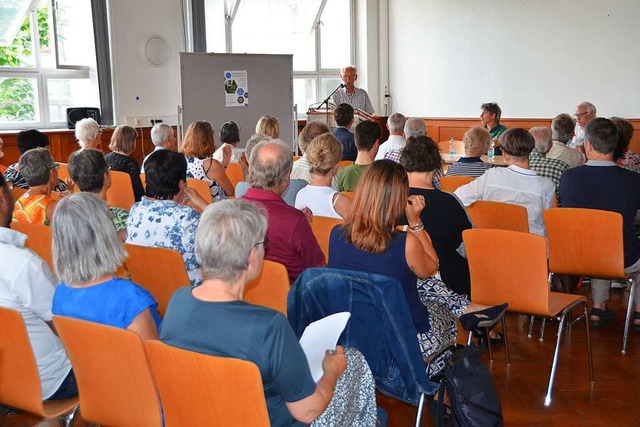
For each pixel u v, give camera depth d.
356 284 2.16
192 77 8.01
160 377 1.76
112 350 1.90
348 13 10.65
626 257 3.73
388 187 2.36
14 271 2.27
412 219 2.66
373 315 2.22
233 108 8.33
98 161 3.32
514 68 9.45
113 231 2.08
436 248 3.21
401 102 10.80
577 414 3.05
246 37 9.62
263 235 1.79
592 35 8.66
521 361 3.65
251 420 1.66
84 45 8.04
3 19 7.45
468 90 9.96
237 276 1.74
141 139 8.38
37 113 7.85
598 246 3.49
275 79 8.58
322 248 3.31
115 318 2.03
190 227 2.88
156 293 2.79
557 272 3.66
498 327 4.15
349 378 2.08
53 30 7.76
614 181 3.79
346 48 10.73
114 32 7.98
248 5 9.54
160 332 1.80
